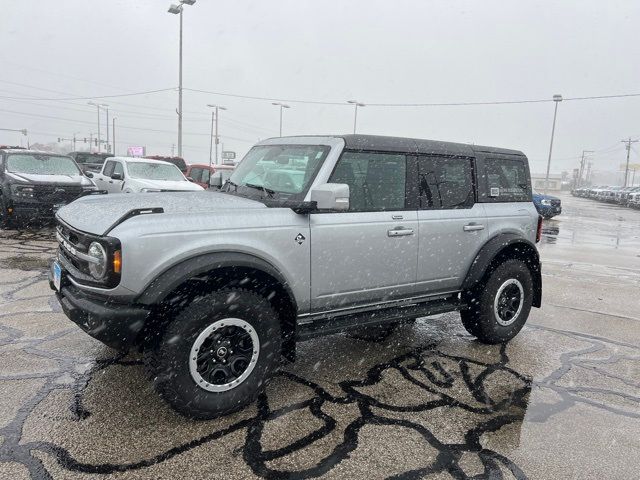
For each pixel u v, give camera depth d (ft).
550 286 24.95
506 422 10.78
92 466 8.55
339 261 12.12
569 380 13.20
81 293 10.24
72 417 10.05
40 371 12.05
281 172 12.82
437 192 14.33
